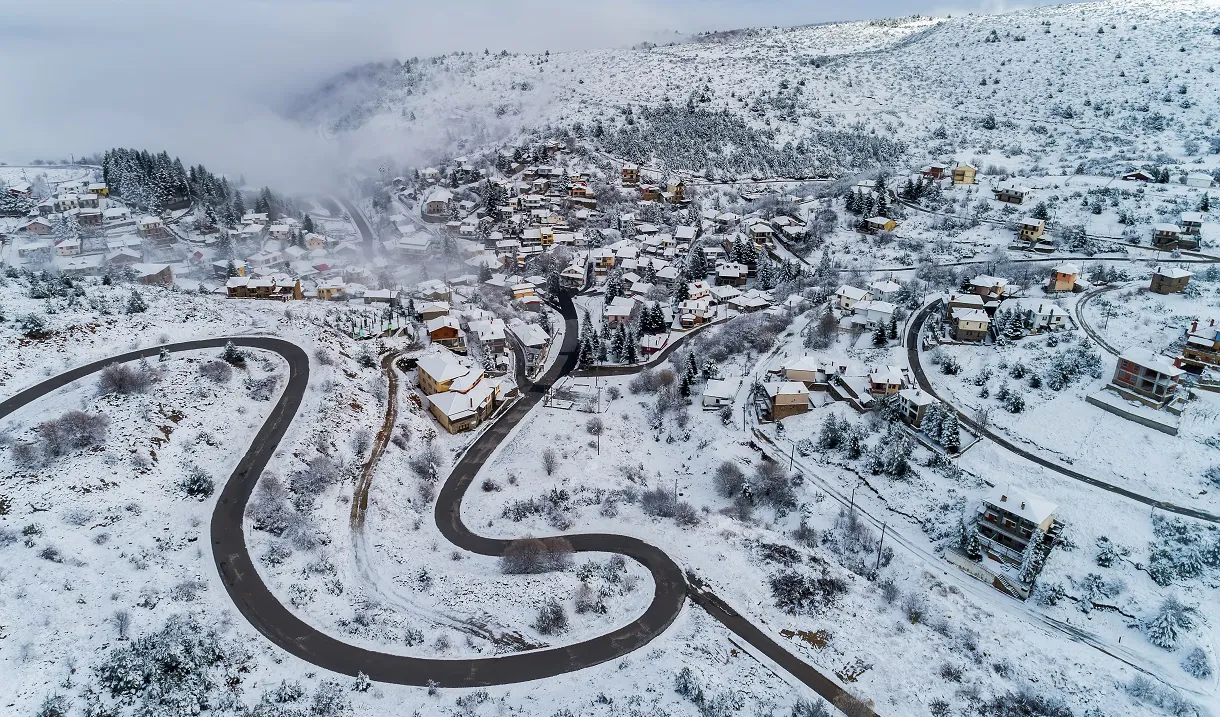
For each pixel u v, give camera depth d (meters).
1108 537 79.06
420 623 69.31
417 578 75.94
